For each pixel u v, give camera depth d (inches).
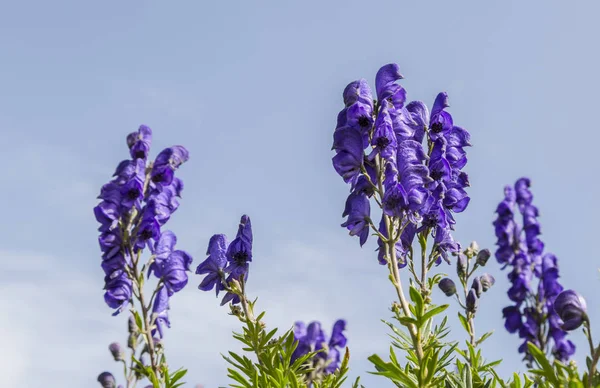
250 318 22.0
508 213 31.4
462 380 20.1
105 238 21.5
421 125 21.3
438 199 21.0
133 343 21.7
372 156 19.7
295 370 21.9
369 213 20.2
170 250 22.5
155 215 21.7
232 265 22.2
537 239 31.3
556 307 17.3
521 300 30.5
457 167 21.9
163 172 22.0
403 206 19.4
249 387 21.2
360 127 19.9
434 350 19.3
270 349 21.6
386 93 20.1
